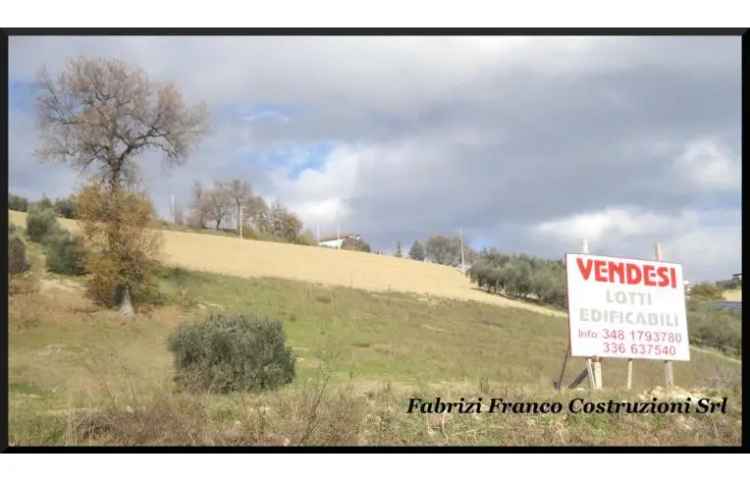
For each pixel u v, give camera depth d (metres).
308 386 14.59
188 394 12.34
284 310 39.25
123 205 40.06
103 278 37.03
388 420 12.09
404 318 40.53
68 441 11.06
